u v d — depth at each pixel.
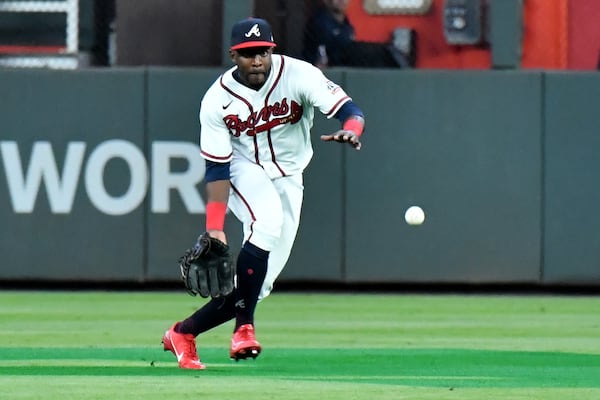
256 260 20.62
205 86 34.94
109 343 25.92
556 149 34.72
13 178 35.19
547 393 19.66
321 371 22.08
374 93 34.75
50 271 35.41
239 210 21.09
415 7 36.34
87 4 36.41
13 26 36.78
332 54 36.34
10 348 25.11
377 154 34.88
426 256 35.06
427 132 34.84
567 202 34.81
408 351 24.97
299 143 21.28
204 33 36.19
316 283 36.31
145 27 36.34
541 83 34.62
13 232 35.31
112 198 35.22
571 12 36.03
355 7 36.38
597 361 23.59
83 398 18.88
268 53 20.39
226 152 20.81
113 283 36.97
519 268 34.97
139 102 35.03
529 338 27.08
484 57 36.22
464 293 36.12
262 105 20.77
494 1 34.69
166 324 29.19
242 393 19.31
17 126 35.06
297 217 21.45
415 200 34.91
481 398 19.08
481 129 34.75
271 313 31.56
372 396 19.11
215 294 20.52
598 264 34.88
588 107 34.62
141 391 19.50
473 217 34.91
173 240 35.25
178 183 35.12
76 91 35.00
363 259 35.12
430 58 36.44
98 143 35.09
